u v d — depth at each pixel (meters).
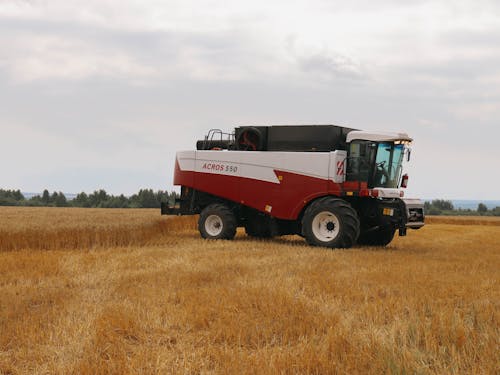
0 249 13.16
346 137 14.89
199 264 10.09
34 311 6.34
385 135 14.26
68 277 8.74
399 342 5.00
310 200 14.72
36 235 13.88
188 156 16.70
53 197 80.62
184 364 4.47
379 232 15.84
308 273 9.08
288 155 14.97
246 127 15.82
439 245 16.92
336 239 13.83
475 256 13.09
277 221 15.47
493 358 4.53
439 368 4.38
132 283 8.10
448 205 114.62
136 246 14.03
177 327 5.68
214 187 16.14
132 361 4.47
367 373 4.28
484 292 7.70
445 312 6.05
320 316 5.91
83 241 14.20
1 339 5.09
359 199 14.89
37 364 4.49
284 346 4.95
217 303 6.53
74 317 5.94
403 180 15.43
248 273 9.03
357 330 5.45
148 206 75.50
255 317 5.98
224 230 15.92
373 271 9.45
